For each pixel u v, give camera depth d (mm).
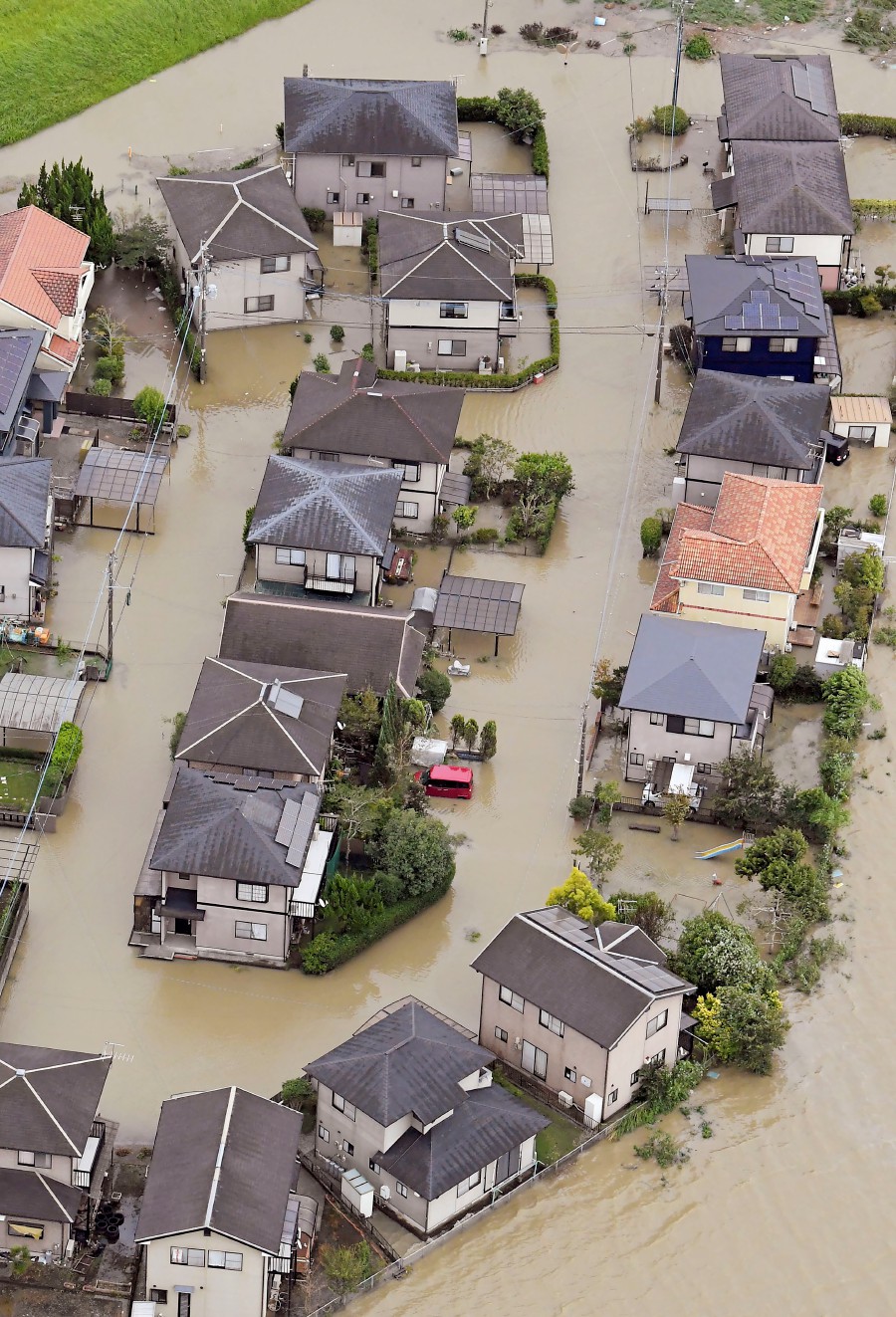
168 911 101188
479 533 125750
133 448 129375
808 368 133375
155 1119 95062
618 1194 93438
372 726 110250
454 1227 91125
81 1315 86812
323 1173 93250
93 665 115438
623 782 112500
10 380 123125
